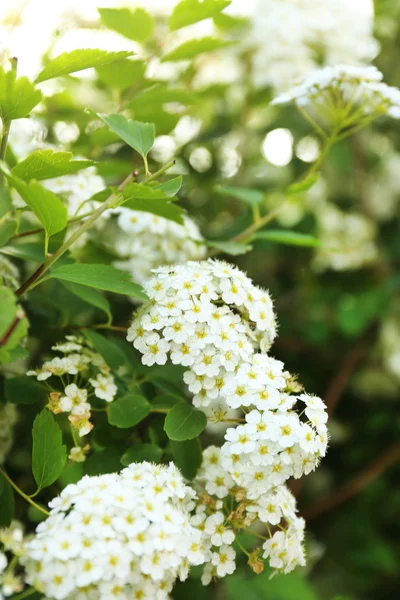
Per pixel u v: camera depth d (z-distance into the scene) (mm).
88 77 375
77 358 278
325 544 444
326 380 458
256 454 250
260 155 460
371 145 487
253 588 316
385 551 433
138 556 234
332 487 459
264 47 412
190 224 337
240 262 438
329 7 421
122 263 325
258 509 258
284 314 459
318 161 335
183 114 392
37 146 350
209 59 433
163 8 405
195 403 263
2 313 228
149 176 271
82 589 230
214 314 265
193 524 258
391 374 441
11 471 313
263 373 260
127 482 243
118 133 265
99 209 262
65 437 286
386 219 482
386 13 468
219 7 308
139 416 270
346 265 453
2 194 268
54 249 293
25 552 232
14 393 281
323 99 331
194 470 269
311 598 317
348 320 432
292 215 471
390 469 463
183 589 306
